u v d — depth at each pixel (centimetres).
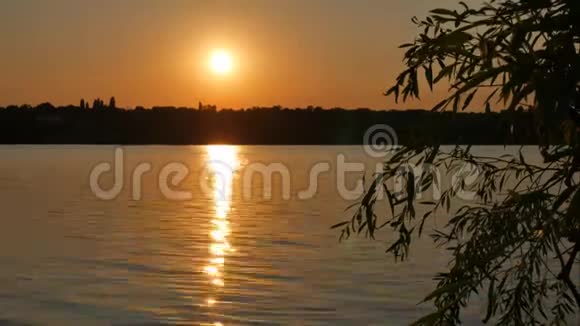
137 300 1998
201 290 2139
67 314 1834
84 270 2506
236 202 5953
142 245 3216
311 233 3647
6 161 15238
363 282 2242
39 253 2938
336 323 1727
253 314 1830
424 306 1886
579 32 358
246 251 3008
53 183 8275
